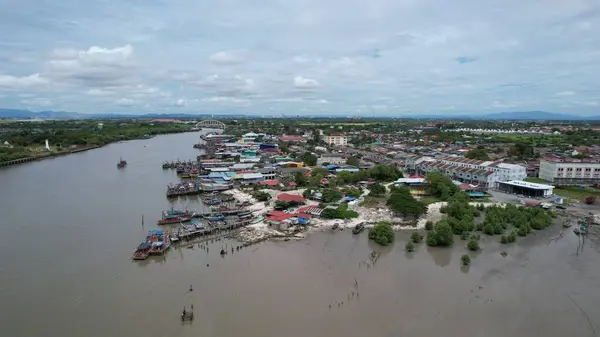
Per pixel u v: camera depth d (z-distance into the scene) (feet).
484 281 233.96
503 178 503.20
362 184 502.38
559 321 192.75
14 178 555.69
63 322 188.85
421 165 615.98
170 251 277.23
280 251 278.87
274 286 224.74
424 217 360.07
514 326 188.24
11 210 378.12
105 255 268.21
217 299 209.77
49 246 283.59
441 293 218.38
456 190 435.94
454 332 182.60
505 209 359.87
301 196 418.10
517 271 248.52
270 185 490.90
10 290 218.59
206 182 517.14
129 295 214.28
